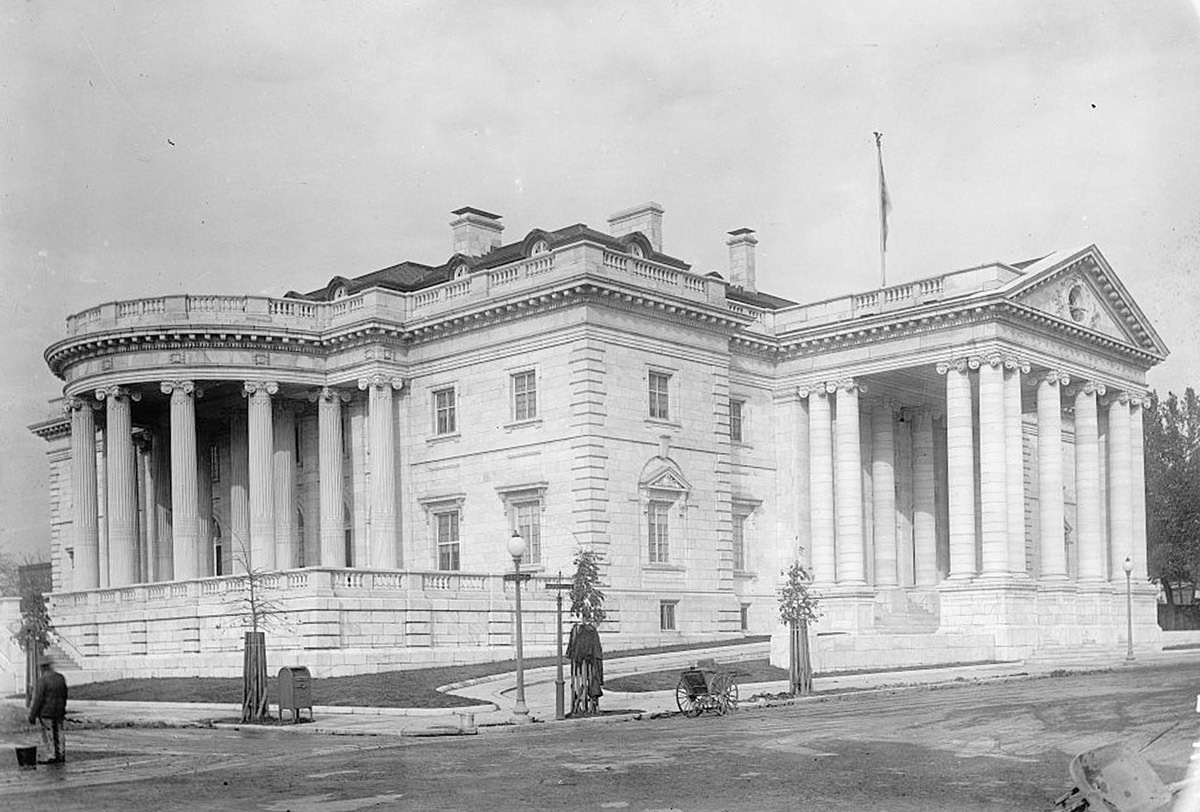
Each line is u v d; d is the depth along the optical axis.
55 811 17.27
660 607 52.97
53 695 22.98
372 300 57.88
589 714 31.48
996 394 56.09
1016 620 54.38
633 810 16.50
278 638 44.44
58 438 67.25
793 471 62.34
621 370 53.00
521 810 16.66
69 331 57.72
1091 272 60.34
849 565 60.31
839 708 32.03
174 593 48.91
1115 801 13.34
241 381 58.06
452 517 56.44
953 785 18.27
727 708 32.25
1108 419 63.28
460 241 62.31
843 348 61.03
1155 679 38.22
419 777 20.08
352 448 59.84
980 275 57.12
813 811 16.27
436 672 42.44
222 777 20.48
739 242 69.06
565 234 58.34
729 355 59.75
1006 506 55.78
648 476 53.28
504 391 54.59
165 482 64.12
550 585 32.22
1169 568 49.94
